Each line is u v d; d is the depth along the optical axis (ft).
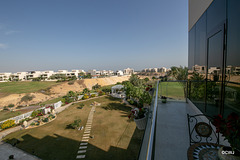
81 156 33.81
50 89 144.05
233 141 3.82
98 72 371.15
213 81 9.53
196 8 14.26
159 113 12.84
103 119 59.00
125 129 48.24
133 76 121.80
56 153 35.70
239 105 6.25
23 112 79.46
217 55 8.94
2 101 103.19
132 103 79.41
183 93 18.51
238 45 6.36
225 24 7.77
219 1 8.55
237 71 6.49
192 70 15.35
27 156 35.06
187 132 8.79
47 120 59.57
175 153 6.66
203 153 4.78
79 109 77.25
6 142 42.50
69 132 47.96
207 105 10.48
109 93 121.19
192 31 15.81
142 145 5.25
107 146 37.70
